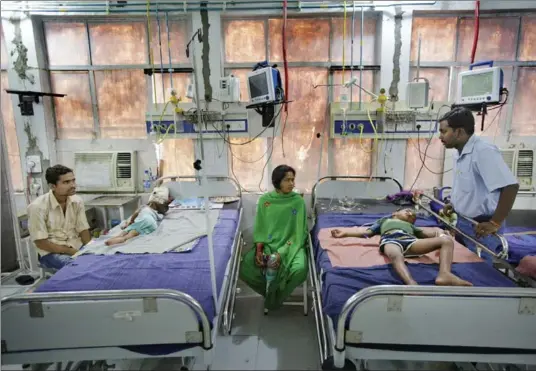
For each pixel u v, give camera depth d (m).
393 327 1.42
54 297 1.39
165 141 3.42
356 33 3.21
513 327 1.39
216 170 3.38
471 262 1.94
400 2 3.02
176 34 3.27
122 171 3.38
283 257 2.46
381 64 3.15
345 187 3.37
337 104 3.16
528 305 1.36
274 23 3.23
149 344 1.51
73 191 2.56
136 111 3.43
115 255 2.18
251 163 3.44
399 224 2.26
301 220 2.64
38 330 1.45
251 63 3.28
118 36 3.30
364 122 3.13
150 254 2.19
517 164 3.18
